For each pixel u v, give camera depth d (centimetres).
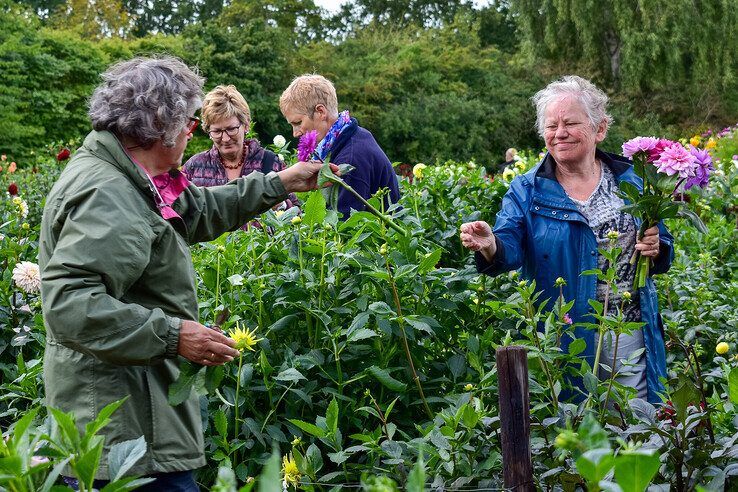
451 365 336
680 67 2872
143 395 225
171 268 227
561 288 339
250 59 2889
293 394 322
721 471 223
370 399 328
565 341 345
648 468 112
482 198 485
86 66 2328
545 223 352
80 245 210
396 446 262
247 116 483
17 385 348
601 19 2953
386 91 3023
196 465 234
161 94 229
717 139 1462
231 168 487
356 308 338
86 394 221
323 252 327
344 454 259
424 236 409
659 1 2830
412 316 312
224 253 353
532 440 253
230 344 224
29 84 2166
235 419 310
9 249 433
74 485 235
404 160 2906
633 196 323
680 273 506
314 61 3009
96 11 3331
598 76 3009
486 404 318
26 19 2350
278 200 287
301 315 344
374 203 361
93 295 209
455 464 252
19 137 2072
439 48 3281
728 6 2770
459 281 353
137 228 216
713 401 284
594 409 279
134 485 142
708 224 649
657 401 340
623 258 346
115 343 211
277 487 96
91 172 220
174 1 4969
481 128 2941
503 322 355
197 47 2794
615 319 295
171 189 252
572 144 347
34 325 390
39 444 153
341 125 424
